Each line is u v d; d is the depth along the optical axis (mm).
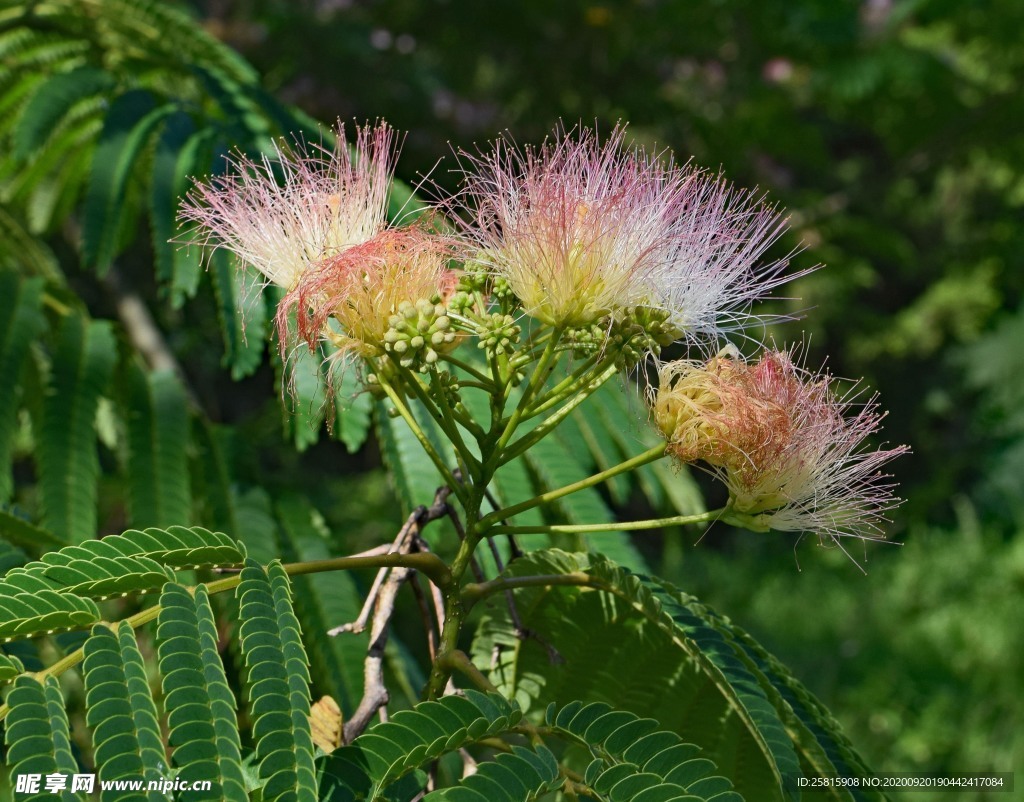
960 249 13141
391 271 1489
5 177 3391
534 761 1210
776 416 1497
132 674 1127
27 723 1082
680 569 11453
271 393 7359
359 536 7188
